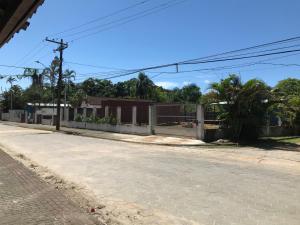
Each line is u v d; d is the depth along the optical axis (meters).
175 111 27.86
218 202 8.40
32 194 8.79
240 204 8.23
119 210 7.72
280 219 7.11
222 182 10.76
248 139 24.36
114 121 35.25
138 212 7.57
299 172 12.78
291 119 29.52
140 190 9.67
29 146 21.95
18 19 4.58
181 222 6.92
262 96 22.95
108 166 13.92
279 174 12.30
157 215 7.38
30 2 4.04
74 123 43.81
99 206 7.88
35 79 66.00
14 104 89.12
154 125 29.52
